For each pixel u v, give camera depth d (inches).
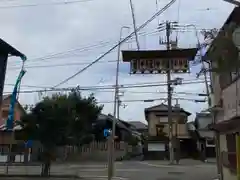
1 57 702.5
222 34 602.5
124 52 706.2
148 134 2331.4
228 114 634.8
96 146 1991.9
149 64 714.2
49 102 979.9
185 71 709.3
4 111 1691.7
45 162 978.7
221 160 780.6
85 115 1232.2
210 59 650.8
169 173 1152.2
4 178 895.7
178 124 2281.0
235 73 598.9
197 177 1005.2
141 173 1152.8
